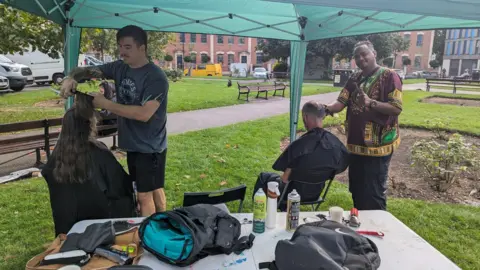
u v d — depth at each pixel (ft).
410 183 17.80
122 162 19.61
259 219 7.35
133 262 6.26
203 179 17.37
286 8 14.20
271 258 6.44
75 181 8.27
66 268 5.70
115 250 6.46
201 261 6.30
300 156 9.48
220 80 93.91
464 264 10.67
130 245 6.58
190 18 15.03
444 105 45.91
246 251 6.65
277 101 49.11
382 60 126.82
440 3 7.87
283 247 5.85
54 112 34.32
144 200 9.33
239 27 16.20
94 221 7.75
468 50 182.19
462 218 13.53
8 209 13.55
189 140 25.12
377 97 10.00
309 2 7.14
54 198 8.51
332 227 6.70
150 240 6.43
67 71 13.41
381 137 10.11
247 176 17.98
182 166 19.24
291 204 7.39
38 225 12.39
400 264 6.39
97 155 8.65
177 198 15.07
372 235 7.41
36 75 55.16
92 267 6.11
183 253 6.02
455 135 17.38
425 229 12.74
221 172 18.44
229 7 14.08
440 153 16.71
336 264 5.46
